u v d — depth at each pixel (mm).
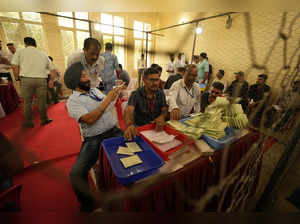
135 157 977
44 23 3613
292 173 727
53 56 3873
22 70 2125
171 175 834
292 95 335
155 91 1526
